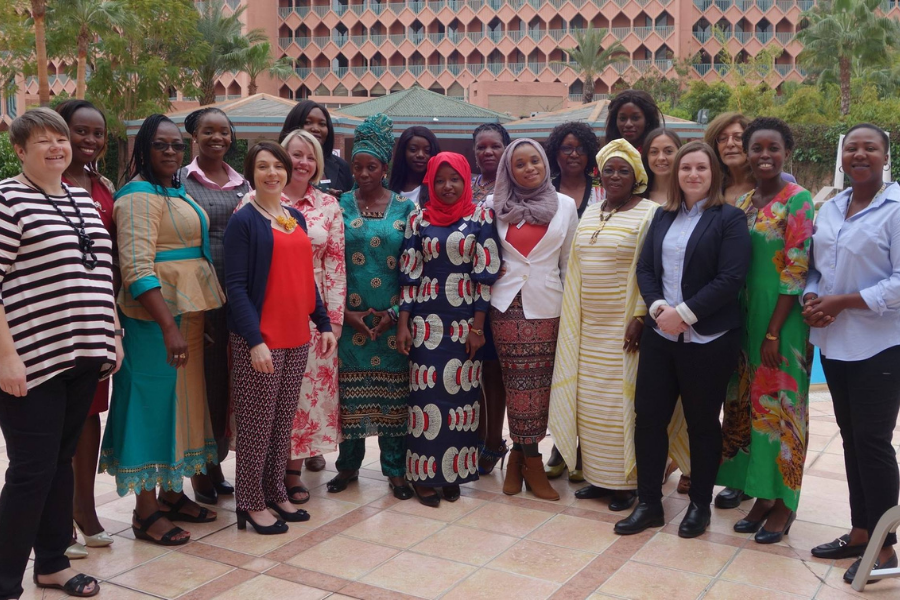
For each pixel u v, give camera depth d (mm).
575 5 45750
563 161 4453
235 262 3420
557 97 27219
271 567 3227
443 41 47312
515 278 3979
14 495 2727
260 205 3529
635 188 3914
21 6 23359
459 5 46969
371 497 4109
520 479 4219
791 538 3539
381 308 4090
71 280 2764
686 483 4164
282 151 3516
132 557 3328
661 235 3562
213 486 4062
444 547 3436
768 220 3416
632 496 3965
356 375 4109
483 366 4395
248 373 3479
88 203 2930
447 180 3889
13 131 2756
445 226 3955
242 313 3383
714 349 3400
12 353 2627
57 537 3000
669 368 3564
